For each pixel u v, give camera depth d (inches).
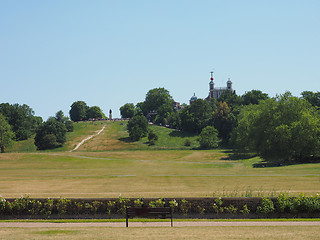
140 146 5689.0
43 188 1465.3
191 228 749.3
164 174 2122.3
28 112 7711.6
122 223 856.9
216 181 1636.3
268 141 3090.6
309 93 5689.0
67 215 988.6
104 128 7322.8
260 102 3964.1
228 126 6136.8
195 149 5344.5
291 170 2135.8
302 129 2945.4
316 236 640.4
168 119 7431.1
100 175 2114.9
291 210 949.8
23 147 5841.5
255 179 1679.4
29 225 845.8
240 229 729.6
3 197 1124.5
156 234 667.4
